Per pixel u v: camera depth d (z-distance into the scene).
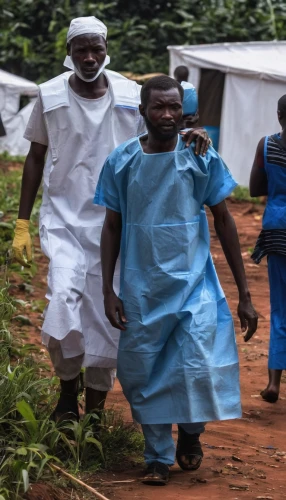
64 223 4.79
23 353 6.35
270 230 6.09
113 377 4.94
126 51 25.97
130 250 4.33
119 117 4.84
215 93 20.02
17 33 27.89
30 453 4.09
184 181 4.24
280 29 25.44
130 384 4.34
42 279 9.79
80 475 4.29
